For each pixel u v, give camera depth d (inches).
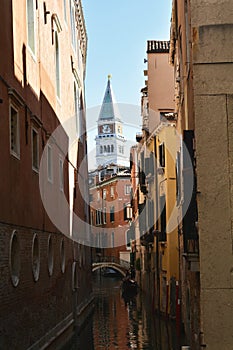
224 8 447.5
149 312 1323.8
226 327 431.5
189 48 599.5
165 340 890.7
